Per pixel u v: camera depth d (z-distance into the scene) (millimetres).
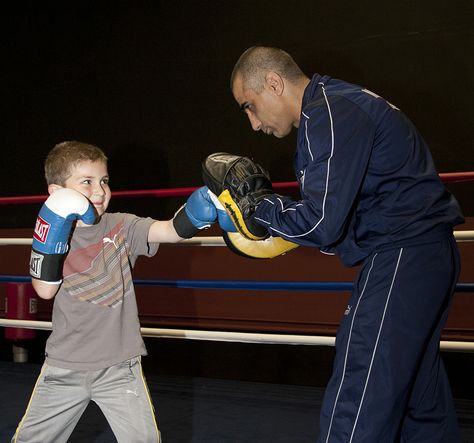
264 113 1606
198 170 4469
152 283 2535
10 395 3082
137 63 4715
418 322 1384
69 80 4938
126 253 1688
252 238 1559
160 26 4641
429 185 1449
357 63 4086
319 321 3586
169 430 2539
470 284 2068
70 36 4945
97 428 2545
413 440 1558
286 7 4293
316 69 4211
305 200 1367
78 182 1670
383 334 1371
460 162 3756
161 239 1690
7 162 5086
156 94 4633
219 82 4434
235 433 2490
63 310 1612
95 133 4836
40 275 1564
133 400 1576
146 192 2729
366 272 1432
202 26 4520
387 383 1354
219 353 3992
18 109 5098
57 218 1543
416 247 1411
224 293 3891
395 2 3977
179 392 3176
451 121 3793
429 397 1528
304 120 1414
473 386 3398
